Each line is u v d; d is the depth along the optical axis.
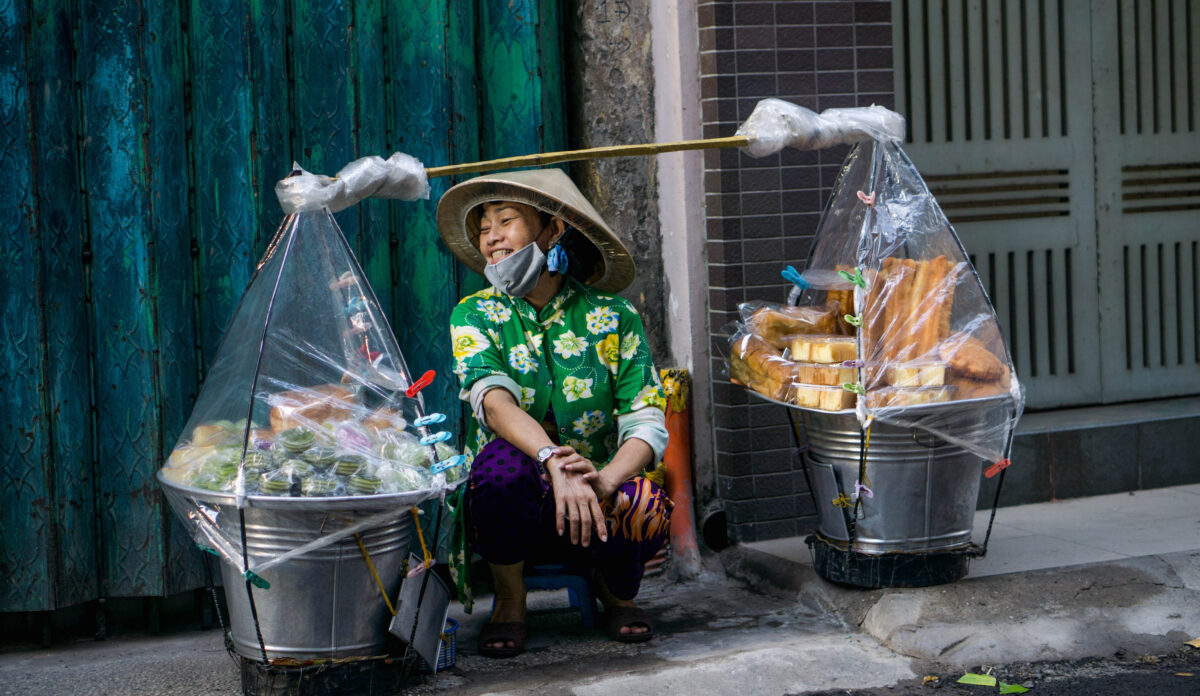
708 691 3.28
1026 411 5.39
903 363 3.47
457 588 3.65
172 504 3.12
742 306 3.92
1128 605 3.79
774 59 4.39
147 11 3.57
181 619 3.90
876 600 3.73
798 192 4.45
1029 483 4.97
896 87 5.10
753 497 4.46
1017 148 5.33
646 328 4.54
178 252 3.68
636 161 4.46
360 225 3.95
